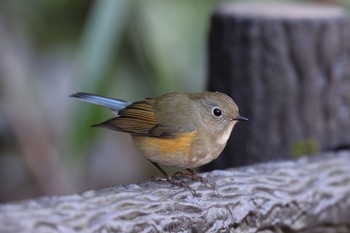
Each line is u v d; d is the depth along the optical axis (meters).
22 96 15.57
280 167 9.70
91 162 15.46
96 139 14.09
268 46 10.60
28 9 15.11
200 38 13.40
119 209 7.23
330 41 10.67
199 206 8.04
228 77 10.92
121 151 16.83
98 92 12.10
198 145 8.87
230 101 9.12
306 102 10.68
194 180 8.64
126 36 13.73
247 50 10.70
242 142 10.86
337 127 10.89
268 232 9.00
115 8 12.23
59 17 15.18
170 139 8.77
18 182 16.38
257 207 8.70
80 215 6.81
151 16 13.27
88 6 14.94
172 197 7.99
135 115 9.01
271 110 10.70
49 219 6.55
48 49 15.48
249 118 10.78
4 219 6.38
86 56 12.10
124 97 14.15
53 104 15.77
